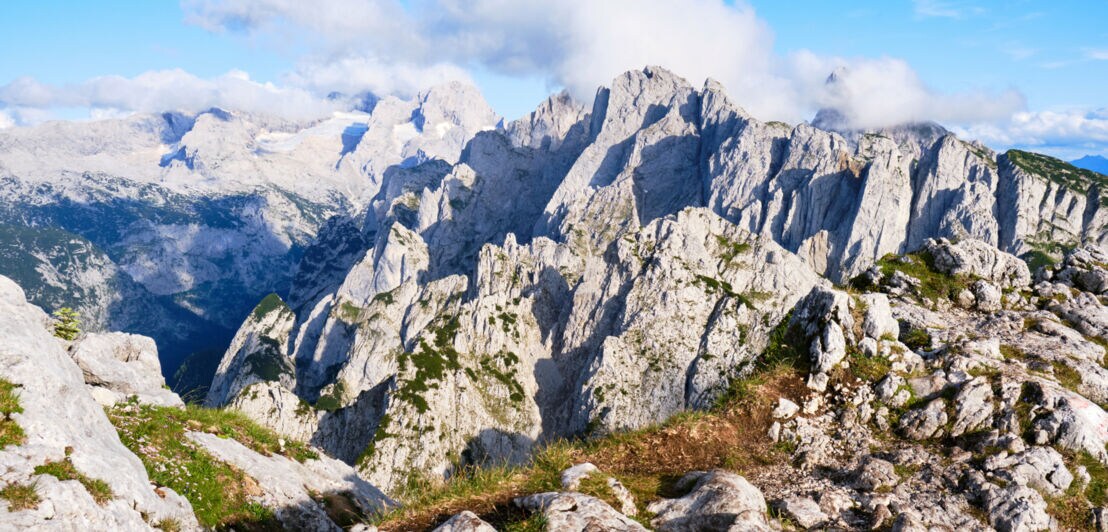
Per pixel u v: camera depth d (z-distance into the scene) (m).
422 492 18.52
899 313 31.80
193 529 18.69
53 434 15.27
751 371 26.62
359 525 16.78
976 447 20.45
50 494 13.60
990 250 37.06
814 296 27.45
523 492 17.75
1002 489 18.20
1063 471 18.70
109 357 25.33
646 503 17.25
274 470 24.36
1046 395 21.31
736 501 15.63
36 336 17.62
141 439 21.53
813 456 21.23
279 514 22.45
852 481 19.72
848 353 25.48
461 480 18.80
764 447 22.14
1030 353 26.17
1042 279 38.12
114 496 15.58
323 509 24.72
